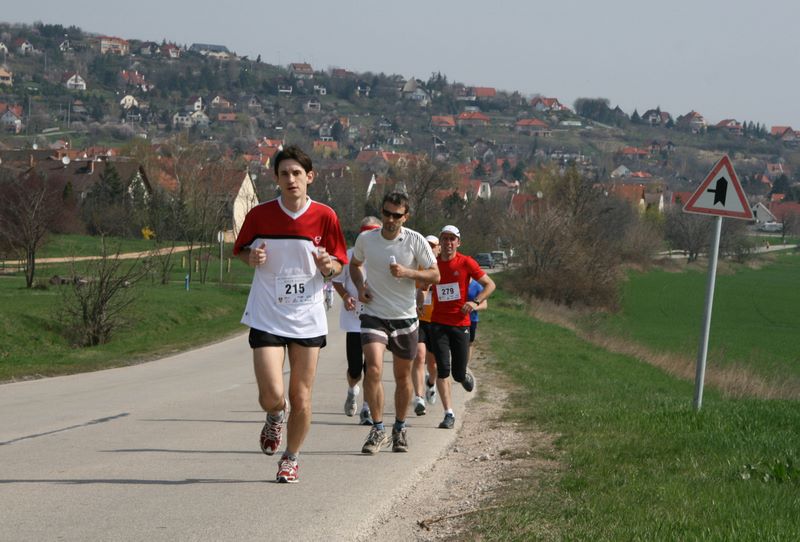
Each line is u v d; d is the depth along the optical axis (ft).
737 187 46.24
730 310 281.13
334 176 357.20
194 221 250.78
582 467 33.65
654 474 31.60
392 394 61.16
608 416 45.47
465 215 331.36
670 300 296.92
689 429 40.91
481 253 317.22
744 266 469.98
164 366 87.92
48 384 71.36
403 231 36.01
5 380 75.41
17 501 26.76
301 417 29.17
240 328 146.10
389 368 80.84
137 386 68.28
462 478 33.09
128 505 26.43
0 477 30.68
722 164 46.44
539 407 52.49
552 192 330.95
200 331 143.64
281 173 27.96
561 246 241.14
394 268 34.94
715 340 204.54
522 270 244.01
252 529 24.07
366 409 45.65
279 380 27.99
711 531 23.45
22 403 56.95
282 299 28.04
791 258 544.21
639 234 400.67
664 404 51.24
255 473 31.81
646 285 336.49
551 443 39.78
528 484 31.40
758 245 609.42
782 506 26.53
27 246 182.39
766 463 32.71
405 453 37.47
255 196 341.62
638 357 116.67
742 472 31.60
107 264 130.62
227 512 25.80
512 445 39.91
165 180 425.69
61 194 288.51
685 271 413.18
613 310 247.70
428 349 46.19
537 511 26.71
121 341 132.26
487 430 45.03
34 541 22.43
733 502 27.12
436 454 37.60
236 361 91.81
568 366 89.66
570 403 52.70
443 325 44.86
